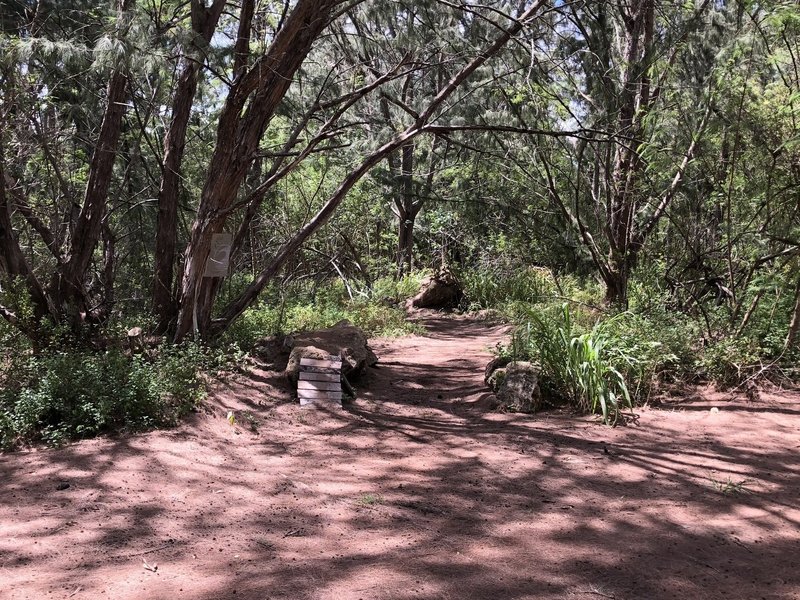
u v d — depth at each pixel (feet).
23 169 28.37
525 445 18.60
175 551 11.75
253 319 34.19
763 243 25.11
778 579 10.96
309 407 22.35
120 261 39.45
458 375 28.43
